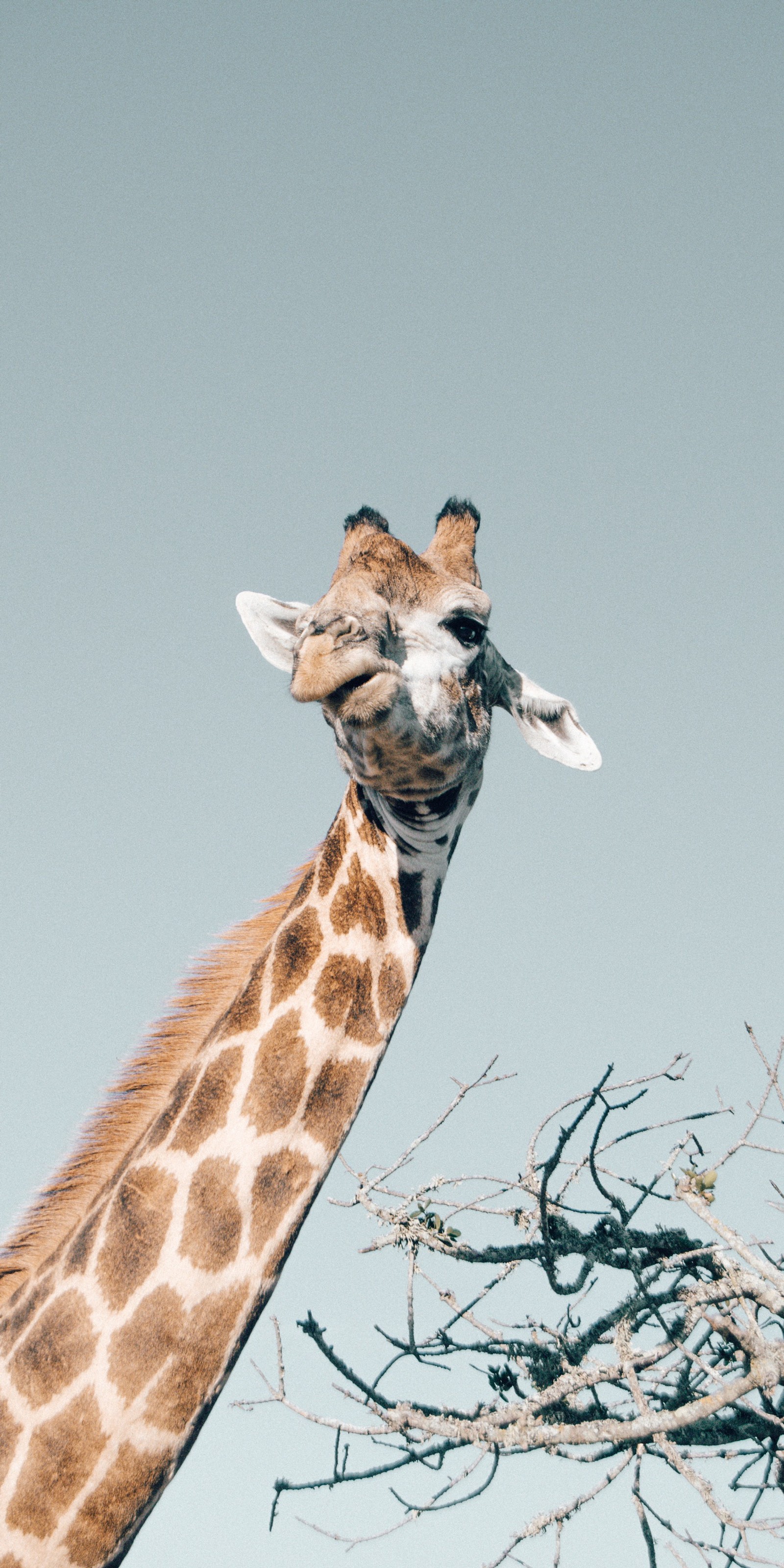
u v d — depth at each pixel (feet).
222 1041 14.53
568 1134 14.60
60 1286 13.65
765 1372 13.84
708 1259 15.76
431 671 13.99
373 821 15.19
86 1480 12.85
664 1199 16.39
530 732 17.24
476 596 14.82
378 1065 14.79
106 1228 13.78
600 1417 15.25
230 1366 13.52
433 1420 14.44
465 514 15.85
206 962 15.66
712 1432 15.11
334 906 15.02
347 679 12.26
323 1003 14.53
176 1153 13.93
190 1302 13.30
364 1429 15.05
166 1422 13.10
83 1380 13.06
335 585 13.41
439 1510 15.37
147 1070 15.23
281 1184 13.89
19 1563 12.71
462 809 15.48
